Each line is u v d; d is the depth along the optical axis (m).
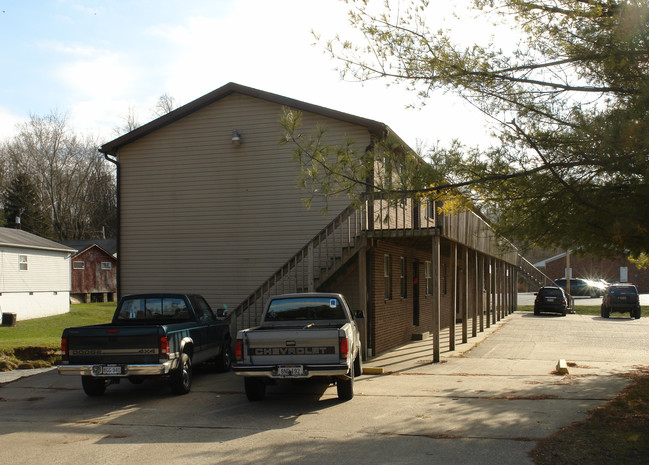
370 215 14.12
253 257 16.41
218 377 12.41
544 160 7.01
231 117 16.88
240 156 16.72
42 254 35.56
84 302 46.22
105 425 8.23
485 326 24.78
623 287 30.53
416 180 7.51
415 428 7.66
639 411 8.27
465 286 18.03
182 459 6.48
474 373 12.12
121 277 17.45
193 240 16.97
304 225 16.02
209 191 16.94
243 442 7.15
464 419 8.10
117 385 11.76
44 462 6.47
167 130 17.45
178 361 10.23
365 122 15.09
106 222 67.12
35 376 13.29
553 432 7.32
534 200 7.35
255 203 16.50
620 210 6.66
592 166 6.89
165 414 8.89
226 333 13.31
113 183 67.25
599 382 10.91
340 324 10.64
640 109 6.46
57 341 17.06
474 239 18.59
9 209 57.44
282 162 16.31
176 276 17.03
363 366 13.10
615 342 18.39
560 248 7.79
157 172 17.45
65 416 8.90
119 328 9.72
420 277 20.44
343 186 7.73
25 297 33.84
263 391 9.95
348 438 7.23
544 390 10.17
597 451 6.41
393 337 16.83
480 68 7.46
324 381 11.48
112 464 6.36
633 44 6.67
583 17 7.11
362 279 14.02
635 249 7.23
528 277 44.16
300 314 10.78
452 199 8.08
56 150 62.25
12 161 62.25
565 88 7.42
